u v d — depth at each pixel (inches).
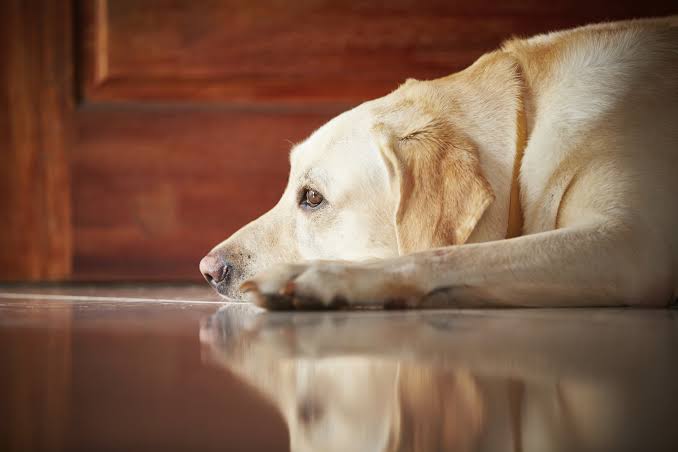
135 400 22.0
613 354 31.1
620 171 65.1
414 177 70.7
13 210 152.3
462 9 156.3
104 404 21.3
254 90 154.0
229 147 153.6
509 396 22.6
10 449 15.9
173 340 37.9
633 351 31.9
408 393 23.1
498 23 157.1
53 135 152.7
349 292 54.6
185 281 143.7
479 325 43.2
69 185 152.8
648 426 19.1
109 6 152.8
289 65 154.2
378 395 22.9
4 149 152.0
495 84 75.7
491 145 72.4
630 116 68.9
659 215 62.8
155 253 153.0
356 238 74.7
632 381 25.0
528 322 44.9
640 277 59.9
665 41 74.2
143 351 33.4
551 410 20.8
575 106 70.9
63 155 152.8
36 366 28.8
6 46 152.4
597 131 68.5
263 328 42.6
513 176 71.3
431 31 156.2
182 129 152.9
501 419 19.8
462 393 23.1
